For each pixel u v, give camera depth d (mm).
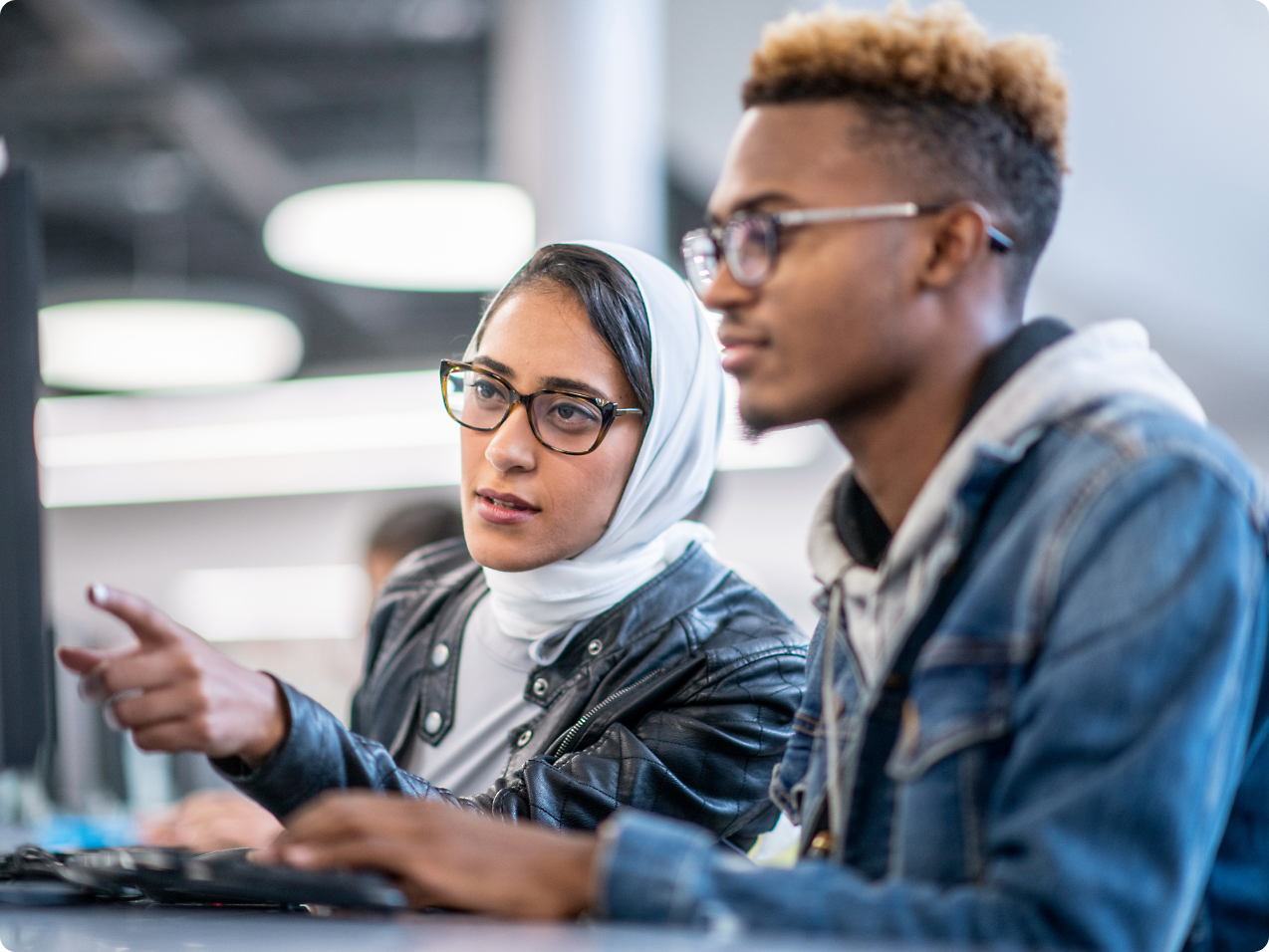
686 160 5039
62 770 2754
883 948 577
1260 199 4383
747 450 7926
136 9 5996
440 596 1410
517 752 1223
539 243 4469
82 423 9023
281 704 837
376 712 1392
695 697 1206
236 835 1531
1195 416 776
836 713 840
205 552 9391
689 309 1293
